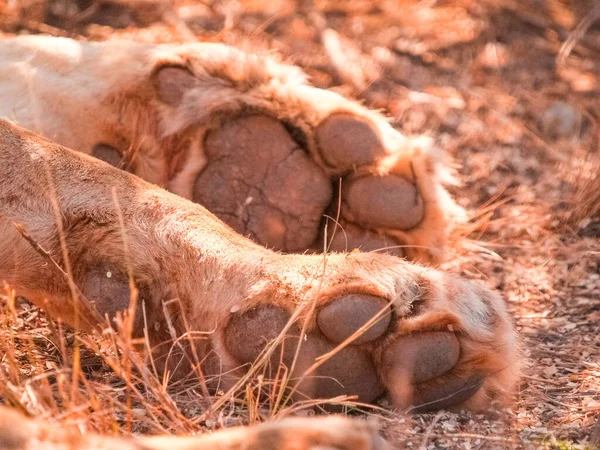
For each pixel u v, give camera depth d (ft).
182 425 24.39
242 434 18.01
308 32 64.69
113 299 27.45
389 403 26.73
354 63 61.41
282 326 26.02
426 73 61.67
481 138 54.49
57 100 37.35
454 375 26.58
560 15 69.51
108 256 27.63
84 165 29.12
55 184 28.53
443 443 25.62
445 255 37.35
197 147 36.76
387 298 25.88
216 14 66.33
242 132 36.40
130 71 37.42
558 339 34.68
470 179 50.34
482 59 63.72
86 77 37.78
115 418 24.34
